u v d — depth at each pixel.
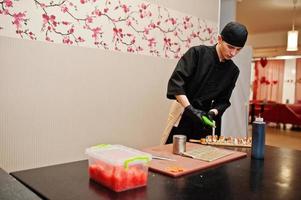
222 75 1.82
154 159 1.12
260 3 4.78
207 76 1.79
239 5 4.90
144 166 0.87
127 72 2.32
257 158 1.22
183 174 0.96
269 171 1.04
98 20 2.09
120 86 2.28
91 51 2.07
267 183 0.90
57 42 1.88
